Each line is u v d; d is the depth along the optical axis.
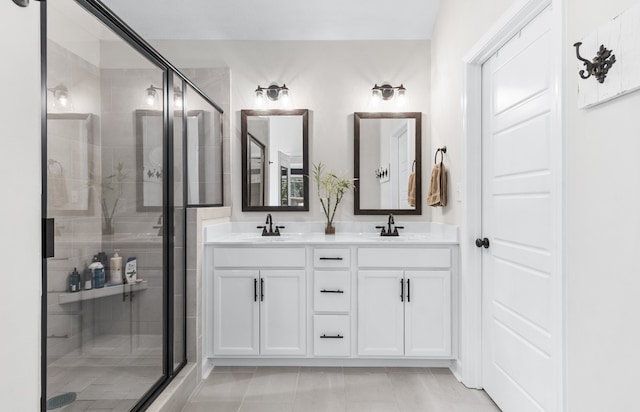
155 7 3.20
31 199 0.96
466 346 2.51
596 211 1.30
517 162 2.02
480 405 2.29
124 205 1.77
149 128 2.02
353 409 2.23
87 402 1.50
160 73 2.15
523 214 1.96
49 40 1.31
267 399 2.34
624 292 1.17
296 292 2.74
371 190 3.37
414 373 2.69
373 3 3.17
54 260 1.33
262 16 3.26
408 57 3.38
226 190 3.38
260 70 3.39
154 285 2.06
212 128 3.15
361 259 2.72
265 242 2.74
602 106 1.27
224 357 2.79
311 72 3.39
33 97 0.97
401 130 3.37
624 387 1.17
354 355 2.73
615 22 1.17
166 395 2.06
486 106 2.41
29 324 0.95
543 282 1.78
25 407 0.93
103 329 1.60
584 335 1.37
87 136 1.51
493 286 2.33
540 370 1.80
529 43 1.89
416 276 2.71
